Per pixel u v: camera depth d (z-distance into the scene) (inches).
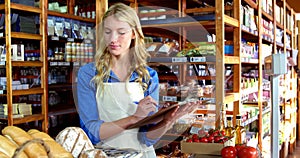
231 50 148.9
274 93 59.2
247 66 205.0
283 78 251.9
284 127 255.4
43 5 177.8
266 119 200.8
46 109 181.2
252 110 167.9
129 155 57.2
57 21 197.5
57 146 51.1
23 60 173.8
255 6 180.1
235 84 149.6
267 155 171.8
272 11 223.1
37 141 42.9
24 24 176.4
